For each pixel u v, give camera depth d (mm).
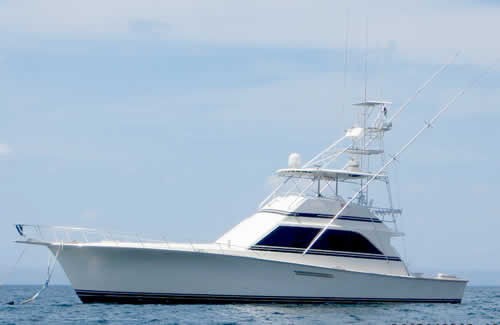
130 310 33062
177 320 30375
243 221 38938
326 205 37812
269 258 35656
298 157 39375
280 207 37750
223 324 29672
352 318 32812
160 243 35438
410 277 39156
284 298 35844
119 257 34000
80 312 32531
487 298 64000
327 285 36719
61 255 34719
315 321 31391
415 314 35688
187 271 34438
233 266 34812
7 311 35031
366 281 37844
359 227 38344
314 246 36781
